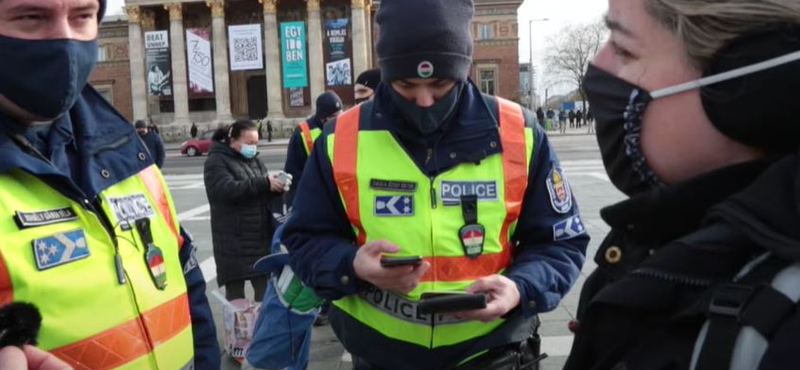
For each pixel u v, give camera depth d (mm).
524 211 2570
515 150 2514
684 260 1080
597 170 20188
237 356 5227
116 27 59969
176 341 2242
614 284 1177
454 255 2410
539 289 2318
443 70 2340
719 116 1094
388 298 2457
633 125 1237
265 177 5770
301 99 56125
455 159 2471
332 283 2398
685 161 1193
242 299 5566
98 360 1915
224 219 5789
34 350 1530
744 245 1038
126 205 2172
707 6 1062
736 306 968
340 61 54375
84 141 2127
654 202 1191
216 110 55906
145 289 2117
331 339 5871
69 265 1888
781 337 900
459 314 2102
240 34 54062
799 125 1043
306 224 2598
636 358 1138
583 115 58750
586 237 2605
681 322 1079
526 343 2635
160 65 55125
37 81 1917
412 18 2320
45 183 1927
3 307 1542
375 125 2549
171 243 2346
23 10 1875
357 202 2498
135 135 2322
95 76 60562
